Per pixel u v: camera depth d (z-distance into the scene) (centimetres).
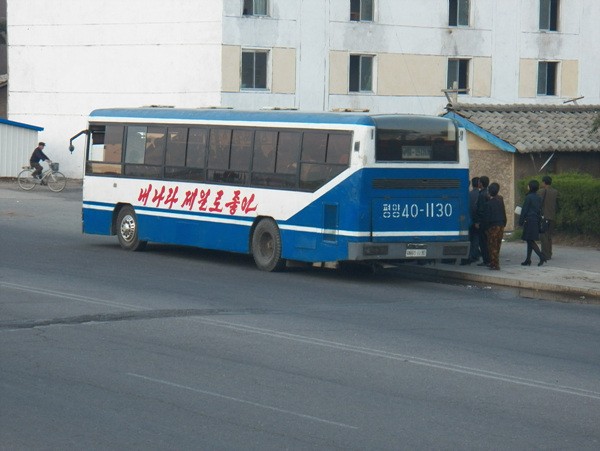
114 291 2303
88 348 1647
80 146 6500
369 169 2573
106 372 1471
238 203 2870
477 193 2928
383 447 1125
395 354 1669
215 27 5850
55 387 1371
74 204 4888
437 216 2680
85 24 6353
